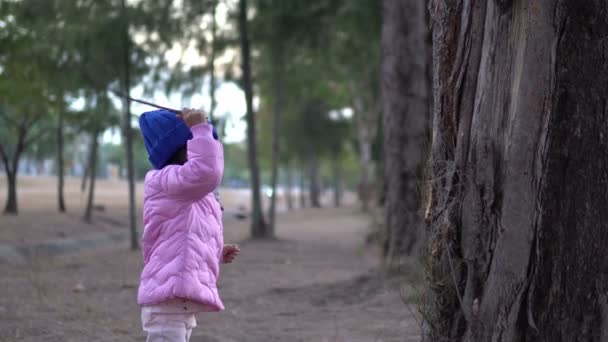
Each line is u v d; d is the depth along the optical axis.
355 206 46.78
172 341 3.08
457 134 3.65
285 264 12.75
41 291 8.42
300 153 45.03
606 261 3.28
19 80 15.38
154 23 15.64
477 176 3.49
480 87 3.52
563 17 3.28
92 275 10.59
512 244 3.33
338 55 20.48
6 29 13.80
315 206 51.31
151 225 3.15
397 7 11.05
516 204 3.32
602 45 3.29
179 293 3.02
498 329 3.35
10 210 21.77
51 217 21.70
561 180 3.28
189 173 3.11
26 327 6.13
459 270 3.58
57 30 14.48
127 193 45.06
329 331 6.27
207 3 16.62
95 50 14.98
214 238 3.26
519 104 3.33
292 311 7.43
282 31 18.38
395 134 10.55
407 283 7.73
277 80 20.23
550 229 3.28
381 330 6.11
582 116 3.27
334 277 10.51
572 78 3.28
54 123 25.92
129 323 6.59
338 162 53.66
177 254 3.09
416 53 10.85
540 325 3.29
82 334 5.98
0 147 21.91
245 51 18.17
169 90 16.62
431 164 3.84
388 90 10.89
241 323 6.71
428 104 10.86
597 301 3.27
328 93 32.81
